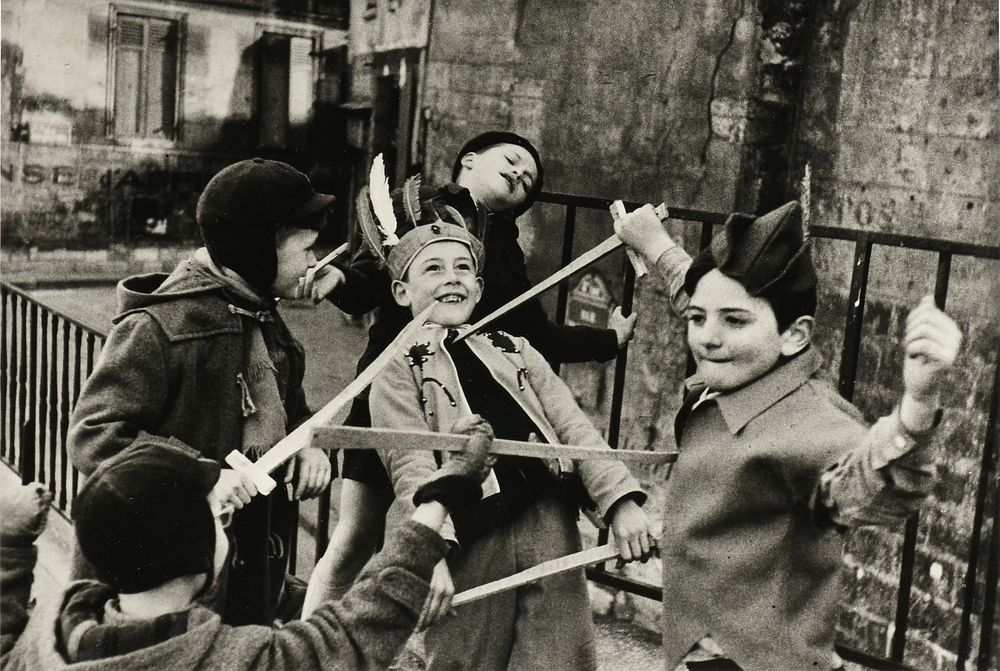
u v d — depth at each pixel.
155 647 1.76
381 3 3.94
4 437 3.53
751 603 2.07
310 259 2.41
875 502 1.91
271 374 2.36
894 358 3.33
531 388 2.39
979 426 3.19
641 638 2.96
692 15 3.57
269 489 2.04
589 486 2.32
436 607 2.09
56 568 2.91
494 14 3.98
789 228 2.11
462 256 2.37
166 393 2.26
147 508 1.75
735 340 2.08
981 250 2.55
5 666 1.90
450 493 1.90
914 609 3.32
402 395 2.29
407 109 3.94
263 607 2.47
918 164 3.30
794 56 3.48
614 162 3.79
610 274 3.80
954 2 3.22
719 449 2.12
